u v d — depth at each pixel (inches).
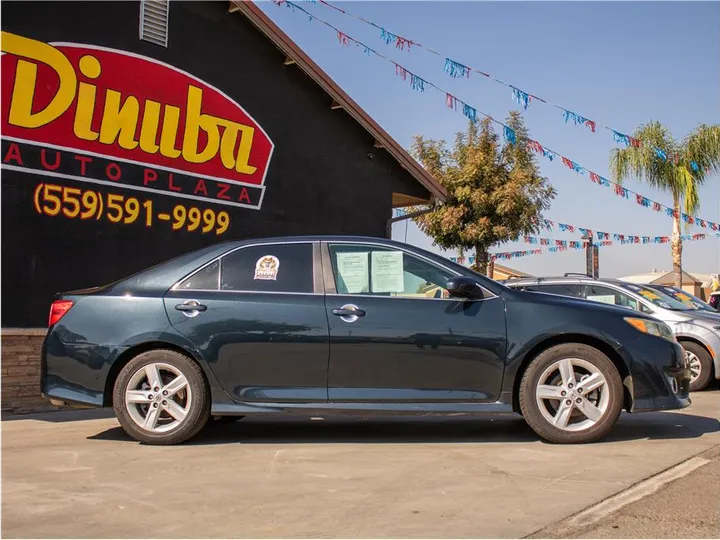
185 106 378.6
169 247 368.2
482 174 697.6
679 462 197.0
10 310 305.7
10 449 217.9
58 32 325.7
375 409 219.6
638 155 796.0
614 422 220.7
